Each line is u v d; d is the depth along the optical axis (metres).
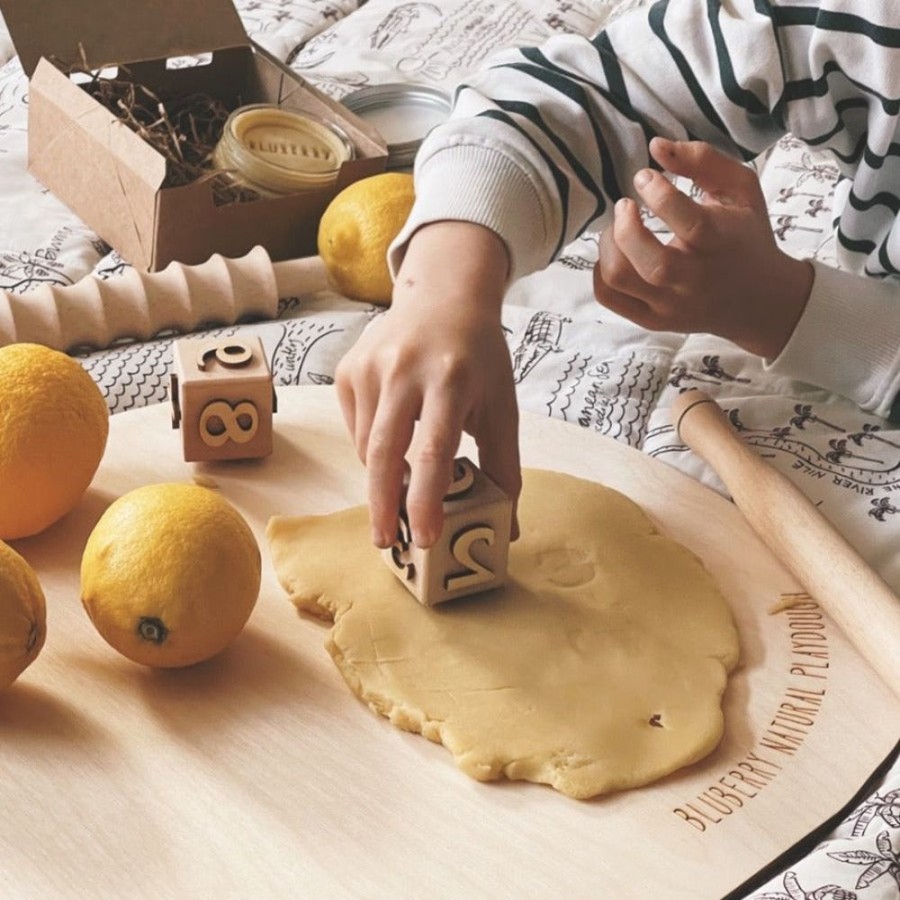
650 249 0.82
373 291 1.05
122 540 0.66
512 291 1.05
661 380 0.94
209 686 0.68
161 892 0.58
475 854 0.60
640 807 0.62
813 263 0.90
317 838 0.61
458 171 0.85
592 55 0.93
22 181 1.18
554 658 0.69
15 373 0.74
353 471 0.84
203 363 0.82
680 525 0.80
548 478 0.82
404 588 0.73
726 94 0.92
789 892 0.58
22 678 0.68
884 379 0.89
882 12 0.87
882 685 0.70
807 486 0.84
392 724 0.67
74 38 1.18
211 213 1.05
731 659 0.70
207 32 1.21
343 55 1.36
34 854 0.60
